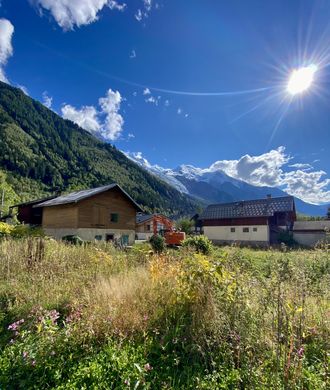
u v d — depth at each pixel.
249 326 3.08
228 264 4.50
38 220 31.20
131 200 25.66
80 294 4.59
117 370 2.73
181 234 21.39
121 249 9.69
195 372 2.72
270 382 2.46
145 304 3.85
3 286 5.17
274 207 32.91
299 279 3.67
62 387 2.54
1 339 3.49
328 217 50.06
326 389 2.43
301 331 2.91
